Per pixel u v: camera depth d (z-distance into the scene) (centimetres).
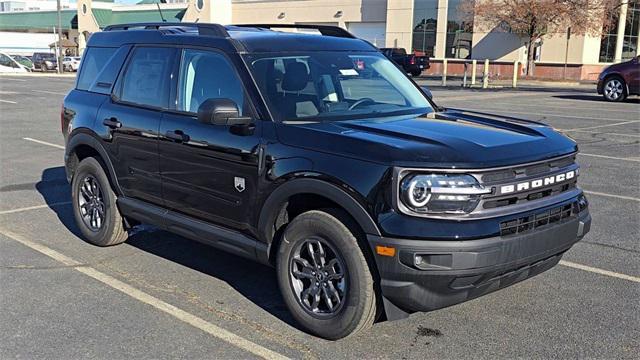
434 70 4734
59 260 563
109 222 582
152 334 418
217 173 461
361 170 376
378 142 383
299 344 405
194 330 425
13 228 664
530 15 3822
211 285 507
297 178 404
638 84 2047
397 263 361
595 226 663
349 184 378
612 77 2111
